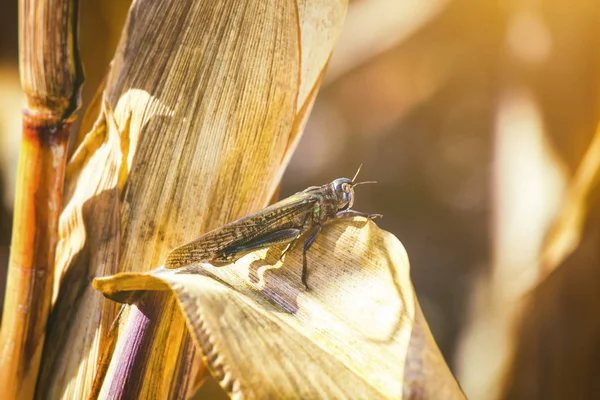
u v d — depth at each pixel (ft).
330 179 4.87
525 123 2.24
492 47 2.52
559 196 2.16
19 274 1.26
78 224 1.31
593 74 2.08
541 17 2.14
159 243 1.29
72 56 1.24
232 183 1.30
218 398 2.52
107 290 1.19
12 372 1.27
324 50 1.32
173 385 1.25
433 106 4.73
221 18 1.28
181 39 1.29
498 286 2.33
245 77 1.28
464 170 4.74
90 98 2.66
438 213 4.74
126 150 1.29
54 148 1.25
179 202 1.29
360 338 1.17
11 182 3.26
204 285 1.17
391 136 4.85
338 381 1.13
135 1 1.31
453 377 1.11
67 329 1.29
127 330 1.23
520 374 1.91
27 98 1.24
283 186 4.85
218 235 1.27
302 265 1.24
